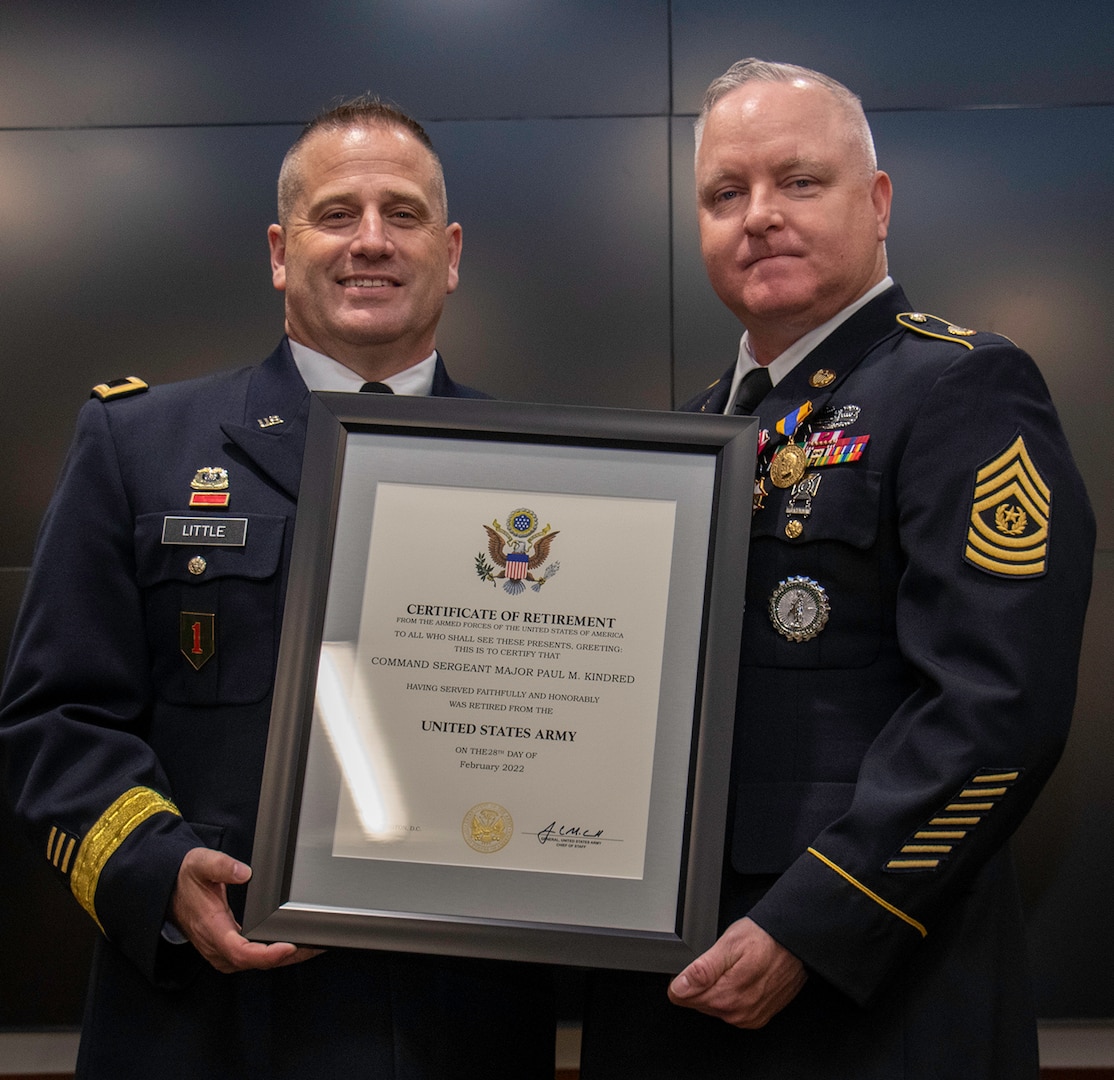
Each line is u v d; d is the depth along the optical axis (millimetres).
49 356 2609
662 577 1381
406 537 1411
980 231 2596
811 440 1463
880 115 2645
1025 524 1297
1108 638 2479
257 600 1507
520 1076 1520
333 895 1312
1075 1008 2406
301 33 2713
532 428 1425
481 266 2629
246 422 1639
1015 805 1229
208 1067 1385
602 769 1333
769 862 1316
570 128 2672
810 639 1383
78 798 1418
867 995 1210
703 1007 1222
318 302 1697
